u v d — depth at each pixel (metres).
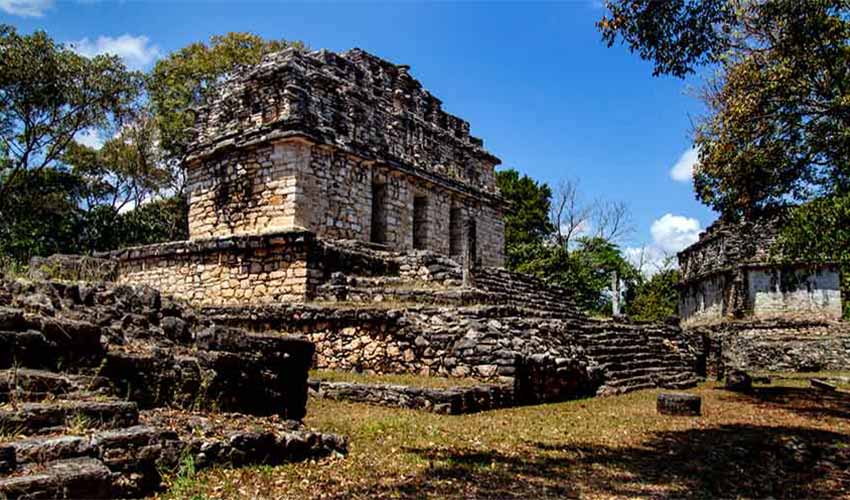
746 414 12.79
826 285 28.58
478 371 12.21
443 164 26.14
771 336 27.38
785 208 13.76
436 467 6.62
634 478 6.80
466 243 16.80
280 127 19.20
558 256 41.44
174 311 7.04
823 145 12.32
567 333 15.60
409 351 13.12
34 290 6.11
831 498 6.48
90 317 6.21
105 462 4.50
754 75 12.36
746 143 12.96
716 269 31.48
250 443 5.89
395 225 22.69
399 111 23.86
